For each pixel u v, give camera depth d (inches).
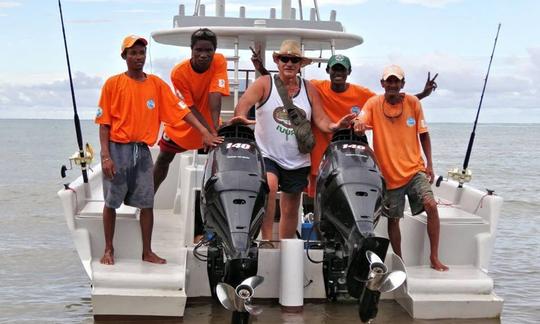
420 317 202.7
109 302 193.2
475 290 206.5
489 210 226.5
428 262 224.7
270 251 209.8
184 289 197.6
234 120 194.5
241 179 185.2
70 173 932.0
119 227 214.8
